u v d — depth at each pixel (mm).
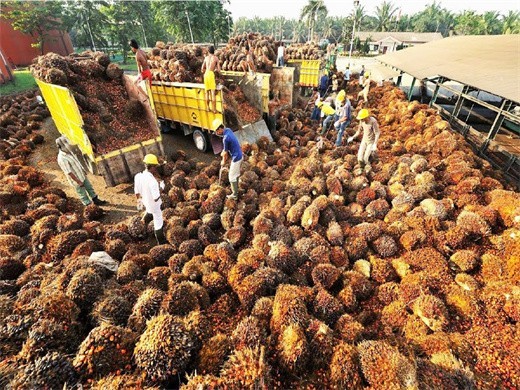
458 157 10133
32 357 3824
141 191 7082
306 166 9930
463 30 83875
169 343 3736
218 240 7723
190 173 11531
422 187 8492
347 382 3812
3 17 38250
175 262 6426
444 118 16438
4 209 8891
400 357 3791
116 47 64750
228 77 14617
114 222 9133
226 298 5613
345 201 9016
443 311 4996
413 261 6512
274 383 3961
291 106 17984
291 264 6215
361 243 6855
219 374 3721
